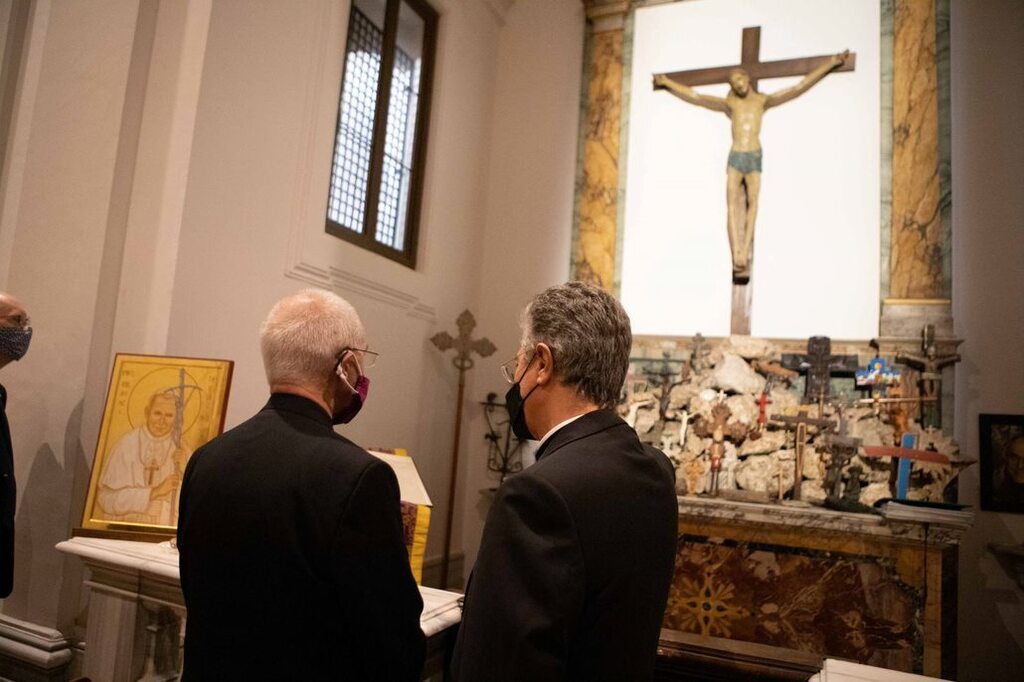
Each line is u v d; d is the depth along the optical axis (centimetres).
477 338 572
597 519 112
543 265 565
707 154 531
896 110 486
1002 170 471
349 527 121
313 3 396
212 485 128
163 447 246
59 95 316
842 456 400
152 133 322
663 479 127
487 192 591
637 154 548
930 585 338
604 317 133
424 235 511
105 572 221
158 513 240
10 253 311
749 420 427
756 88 523
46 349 308
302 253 386
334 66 411
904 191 477
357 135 464
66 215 312
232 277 341
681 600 375
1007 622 429
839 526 351
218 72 332
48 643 288
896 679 145
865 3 511
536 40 596
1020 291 457
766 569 365
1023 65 477
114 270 317
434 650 181
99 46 320
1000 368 454
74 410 300
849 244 489
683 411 452
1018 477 439
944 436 418
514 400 141
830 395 454
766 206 511
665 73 546
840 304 485
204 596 125
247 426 136
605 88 559
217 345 333
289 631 120
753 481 415
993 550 426
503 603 104
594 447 122
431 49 533
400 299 479
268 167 364
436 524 518
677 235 528
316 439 130
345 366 145
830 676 146
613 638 112
